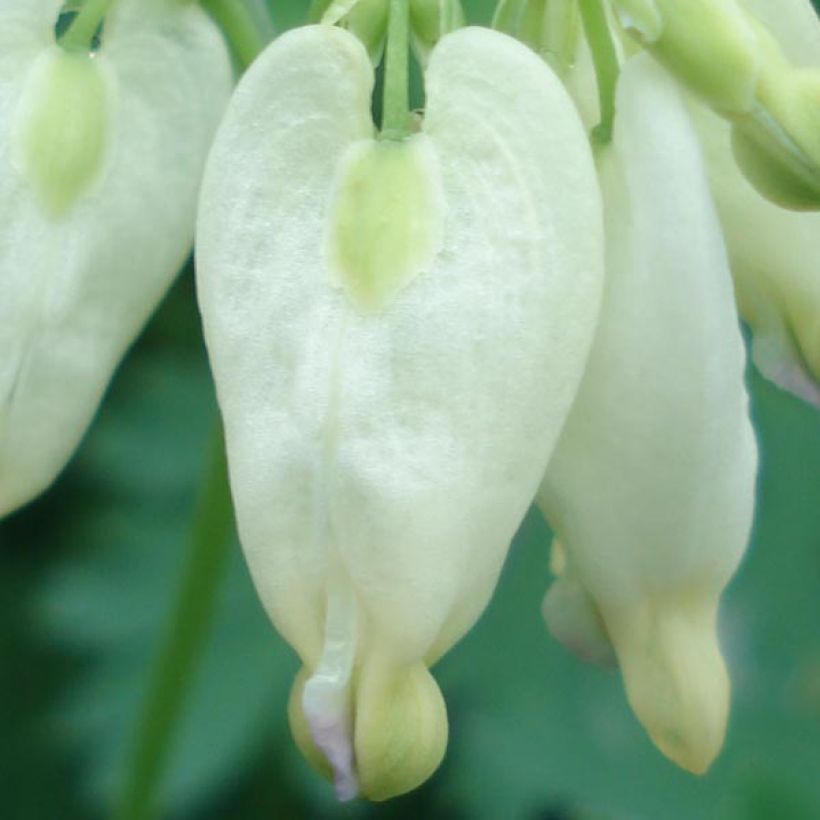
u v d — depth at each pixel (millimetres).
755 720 143
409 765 77
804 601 145
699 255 81
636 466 82
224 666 145
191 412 149
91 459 149
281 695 144
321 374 78
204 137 86
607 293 82
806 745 143
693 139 82
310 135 80
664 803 139
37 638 149
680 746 84
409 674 77
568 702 141
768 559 146
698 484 82
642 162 82
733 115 82
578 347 78
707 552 83
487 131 79
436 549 77
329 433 77
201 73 86
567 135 79
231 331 79
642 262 81
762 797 141
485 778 139
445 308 78
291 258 79
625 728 140
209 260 79
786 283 87
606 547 83
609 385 82
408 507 77
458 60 80
